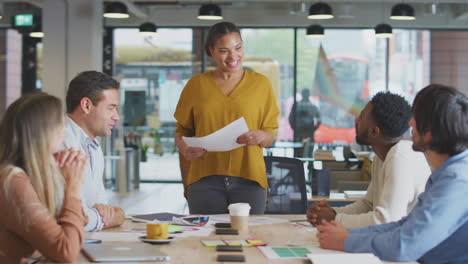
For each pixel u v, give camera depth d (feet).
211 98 10.18
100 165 8.64
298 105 37.96
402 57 37.68
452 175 6.01
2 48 38.17
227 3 35.96
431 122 6.07
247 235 7.29
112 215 7.88
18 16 34.81
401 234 6.03
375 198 8.59
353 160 22.43
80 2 27.81
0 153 6.09
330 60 37.76
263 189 10.18
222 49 9.93
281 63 37.86
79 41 27.84
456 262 6.09
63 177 6.18
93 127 8.28
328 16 29.19
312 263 5.65
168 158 38.83
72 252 5.75
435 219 5.93
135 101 38.65
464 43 37.37
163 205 28.71
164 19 37.60
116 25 37.96
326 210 7.98
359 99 37.88
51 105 6.20
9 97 38.60
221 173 10.04
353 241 6.24
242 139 9.52
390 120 7.76
